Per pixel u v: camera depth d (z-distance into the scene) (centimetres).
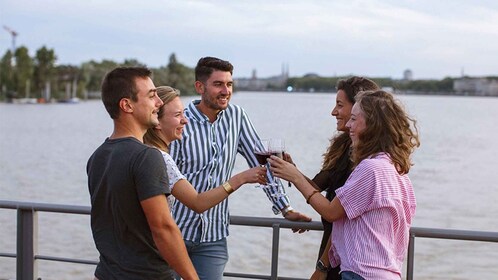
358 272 296
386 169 296
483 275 1264
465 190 2509
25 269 446
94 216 288
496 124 8238
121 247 281
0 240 1430
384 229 297
